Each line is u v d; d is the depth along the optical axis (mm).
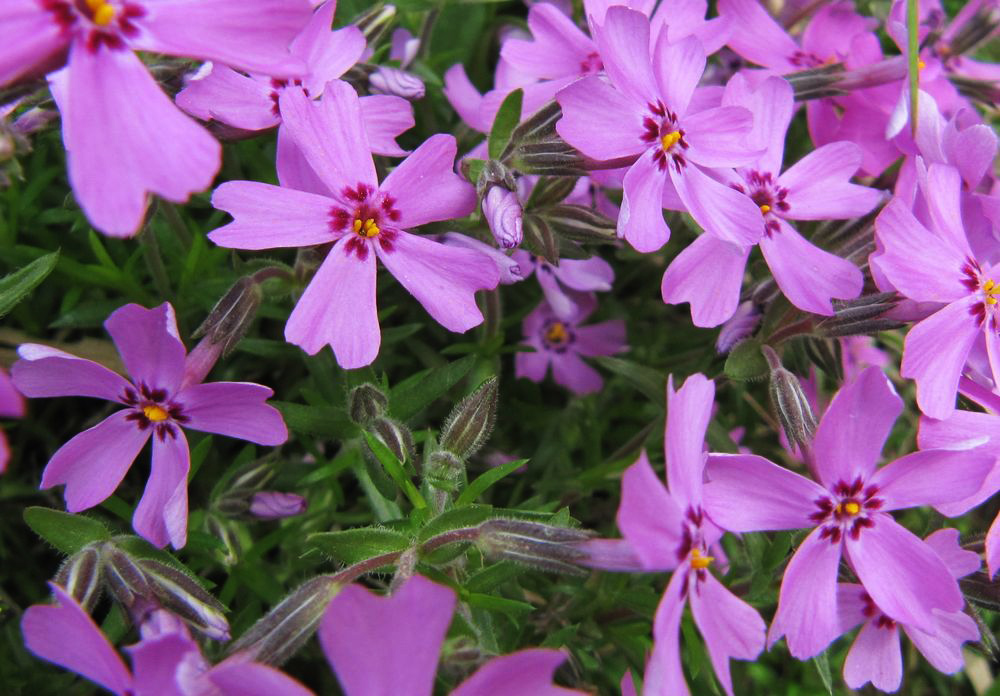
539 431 144
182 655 86
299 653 124
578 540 96
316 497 127
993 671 145
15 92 92
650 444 132
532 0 146
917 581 103
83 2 89
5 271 131
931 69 133
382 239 105
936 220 111
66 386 102
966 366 112
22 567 128
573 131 104
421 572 103
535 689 89
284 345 123
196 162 87
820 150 116
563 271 132
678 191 107
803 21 149
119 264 133
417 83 117
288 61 92
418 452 130
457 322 105
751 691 134
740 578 125
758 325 117
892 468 104
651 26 118
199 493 128
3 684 115
